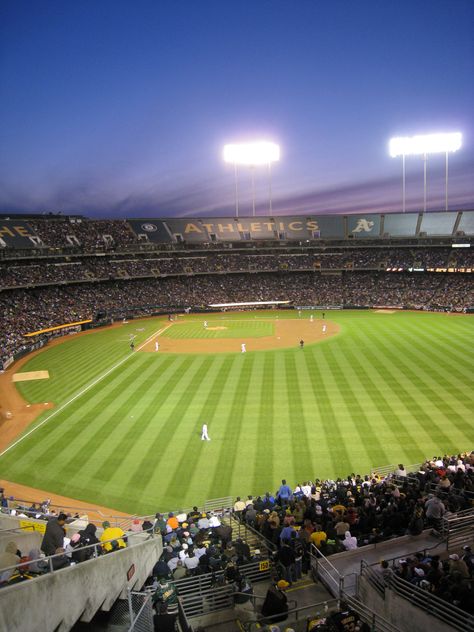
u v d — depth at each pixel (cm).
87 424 3219
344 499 1755
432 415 3052
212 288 9431
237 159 9275
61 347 6034
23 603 759
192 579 1210
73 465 2630
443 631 892
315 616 1036
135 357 5156
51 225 8794
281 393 3638
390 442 2706
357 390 3619
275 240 9694
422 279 8956
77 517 1809
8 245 7844
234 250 9775
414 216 9556
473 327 6106
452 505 1572
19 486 2434
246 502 1947
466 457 2183
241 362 4716
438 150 8638
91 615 950
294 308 8838
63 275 8312
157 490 2327
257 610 1136
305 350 5147
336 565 1293
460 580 981
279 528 1473
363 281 9281
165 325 7431
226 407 3391
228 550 1373
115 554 1056
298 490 1942
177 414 3303
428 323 6581
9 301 7256
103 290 8738
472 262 8788
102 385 4122
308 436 2839
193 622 1091
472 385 3597
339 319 7375
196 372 4391
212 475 2445
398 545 1373
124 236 9319
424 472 2044
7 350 5512
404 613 991
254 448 2719
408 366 4228
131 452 2750
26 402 3831
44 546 1050
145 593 1023
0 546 1148
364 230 9662
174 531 1605
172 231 9681
